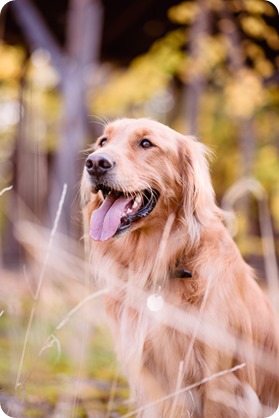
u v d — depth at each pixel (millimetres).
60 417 2656
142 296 2633
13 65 7828
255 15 6469
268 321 2811
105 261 2785
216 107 8312
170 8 7289
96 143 2963
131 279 2693
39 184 5180
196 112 7480
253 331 2672
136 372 2607
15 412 2611
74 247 4078
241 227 6270
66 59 6504
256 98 6848
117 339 2727
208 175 2818
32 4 6820
